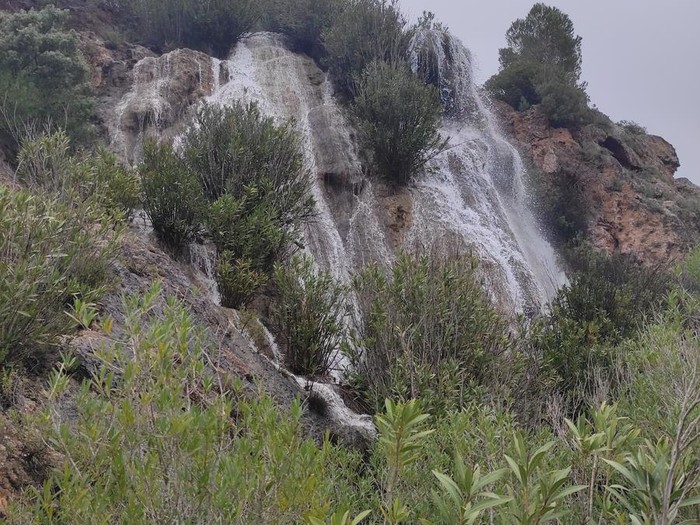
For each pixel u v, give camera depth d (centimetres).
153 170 859
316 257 1172
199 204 842
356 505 376
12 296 396
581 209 1777
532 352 706
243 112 1030
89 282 517
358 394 689
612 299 1041
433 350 663
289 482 253
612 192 1847
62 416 390
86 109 1117
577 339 841
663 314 727
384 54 1672
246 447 264
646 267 1320
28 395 396
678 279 1081
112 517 247
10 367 400
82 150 898
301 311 750
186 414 257
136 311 310
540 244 1670
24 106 1027
